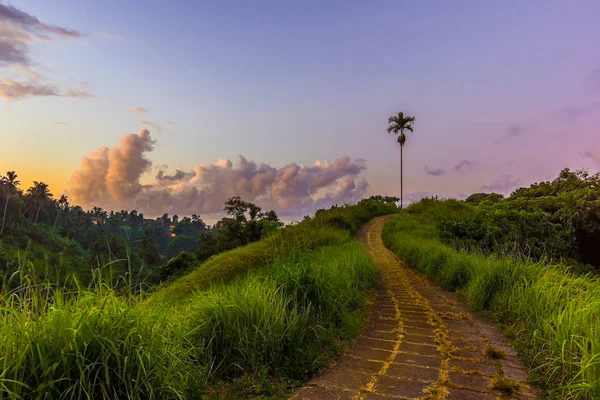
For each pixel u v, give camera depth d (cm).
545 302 500
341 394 339
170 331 340
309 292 532
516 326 522
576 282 543
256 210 3497
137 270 352
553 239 1235
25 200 8162
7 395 232
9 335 246
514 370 388
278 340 407
